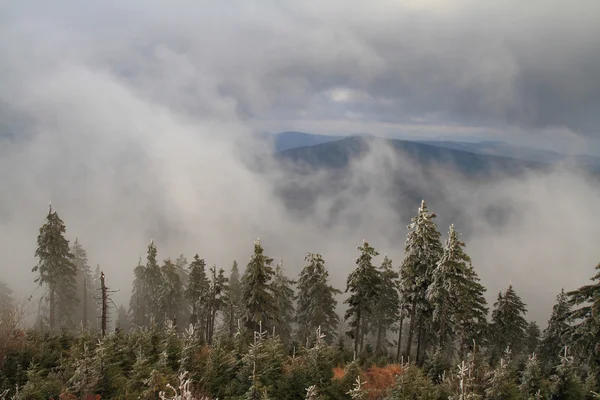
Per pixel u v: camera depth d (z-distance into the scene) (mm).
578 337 21844
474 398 12953
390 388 15922
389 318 41031
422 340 32938
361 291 29906
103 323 24219
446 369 20750
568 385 16078
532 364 16766
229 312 39812
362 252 29812
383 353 37094
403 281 28281
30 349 18203
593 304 20797
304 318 39250
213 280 34062
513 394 14805
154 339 20109
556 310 32656
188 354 17047
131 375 15898
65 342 21891
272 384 15641
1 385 15250
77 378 14266
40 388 13859
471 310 27281
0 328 17547
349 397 16109
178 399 9953
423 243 27594
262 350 16969
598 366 20812
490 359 28109
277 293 33781
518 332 33969
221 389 16141
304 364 17453
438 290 25422
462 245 25234
